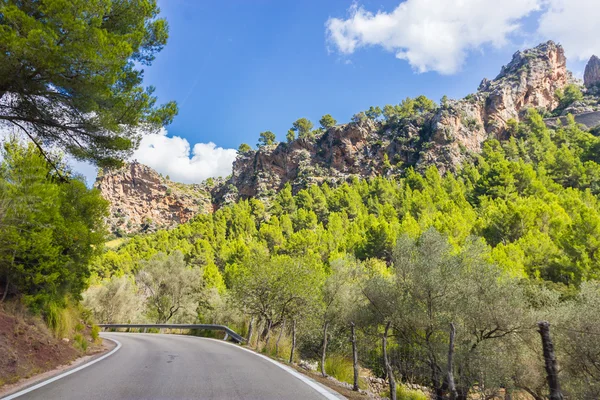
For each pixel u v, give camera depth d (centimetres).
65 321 1046
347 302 1980
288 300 1711
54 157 1106
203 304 3756
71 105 792
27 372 643
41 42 637
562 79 19600
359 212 10812
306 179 17038
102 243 1352
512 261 3388
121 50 756
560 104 17800
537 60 19138
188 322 3606
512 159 12644
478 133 15588
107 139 862
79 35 693
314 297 1777
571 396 1066
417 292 1558
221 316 2558
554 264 3397
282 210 14125
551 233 4338
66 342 986
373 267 2945
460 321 1450
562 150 10500
